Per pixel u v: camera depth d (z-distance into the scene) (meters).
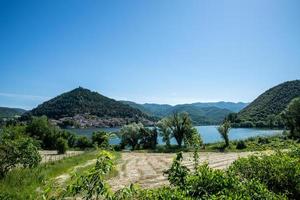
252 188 7.85
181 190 6.78
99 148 4.93
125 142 87.31
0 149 23.08
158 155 61.47
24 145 24.56
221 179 7.46
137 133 87.62
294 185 10.02
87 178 4.56
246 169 10.38
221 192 6.93
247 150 65.75
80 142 95.75
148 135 88.31
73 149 87.38
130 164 41.19
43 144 88.50
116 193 4.75
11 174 22.06
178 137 83.00
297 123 76.19
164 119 84.31
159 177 27.12
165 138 83.88
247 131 161.88
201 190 7.02
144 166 38.00
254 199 7.54
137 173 30.53
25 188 17.44
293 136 75.81
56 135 90.19
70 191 4.54
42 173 22.78
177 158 7.83
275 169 10.09
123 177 27.44
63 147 63.84
